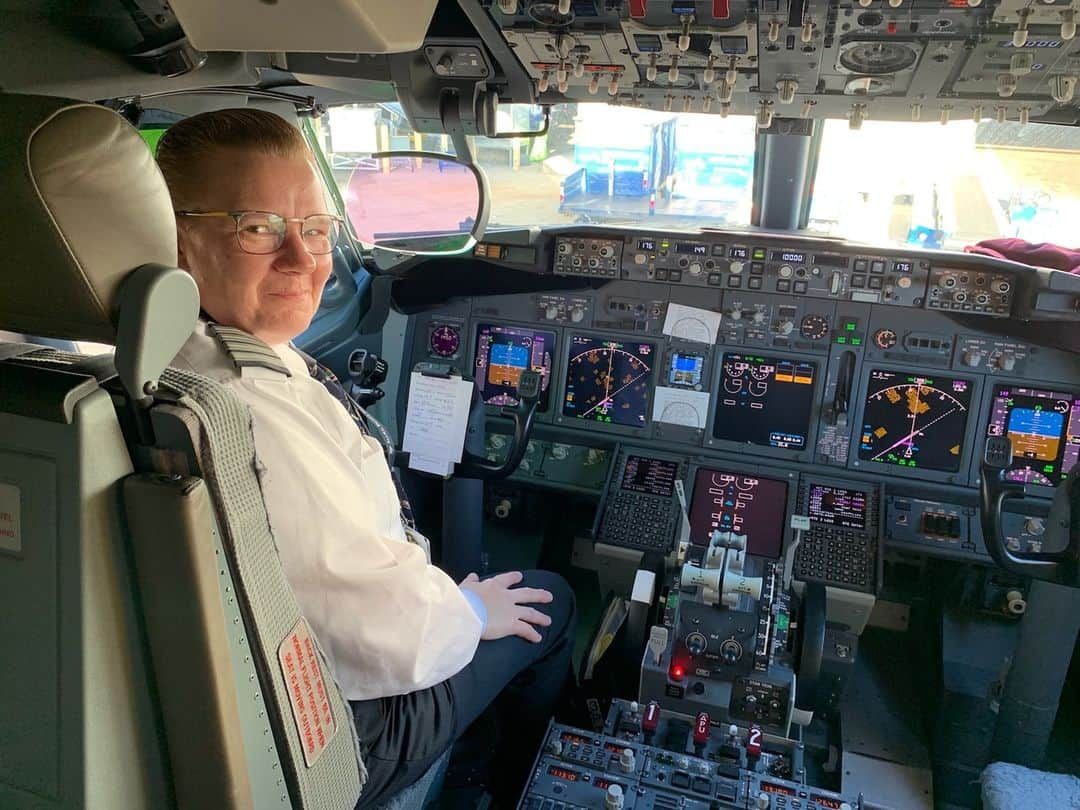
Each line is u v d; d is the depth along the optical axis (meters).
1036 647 2.33
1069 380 2.87
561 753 2.09
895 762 2.83
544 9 1.78
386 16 0.83
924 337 2.99
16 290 0.77
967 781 2.65
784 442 3.14
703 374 3.21
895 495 3.05
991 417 2.96
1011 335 2.91
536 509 3.61
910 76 1.99
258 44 0.88
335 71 2.12
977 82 1.99
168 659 0.88
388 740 1.51
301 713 1.05
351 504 1.34
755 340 3.15
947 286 2.91
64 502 0.80
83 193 0.73
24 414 0.79
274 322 1.42
